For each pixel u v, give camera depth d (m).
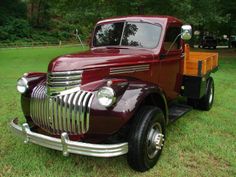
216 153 4.79
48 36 47.25
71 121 3.98
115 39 5.47
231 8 20.86
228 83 11.13
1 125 5.89
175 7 16.50
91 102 3.89
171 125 6.10
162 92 4.55
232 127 6.04
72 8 19.22
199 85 6.20
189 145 5.06
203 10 18.02
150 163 4.23
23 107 4.66
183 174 4.14
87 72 4.12
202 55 7.97
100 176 4.11
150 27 5.32
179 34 5.45
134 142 3.98
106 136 3.90
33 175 4.05
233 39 41.50
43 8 50.97
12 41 41.44
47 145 3.94
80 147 3.70
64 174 4.11
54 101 4.09
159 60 5.16
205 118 6.58
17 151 4.75
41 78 4.72
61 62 4.16
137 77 4.71
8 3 50.25
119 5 17.28
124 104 3.86
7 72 13.34
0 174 4.09
